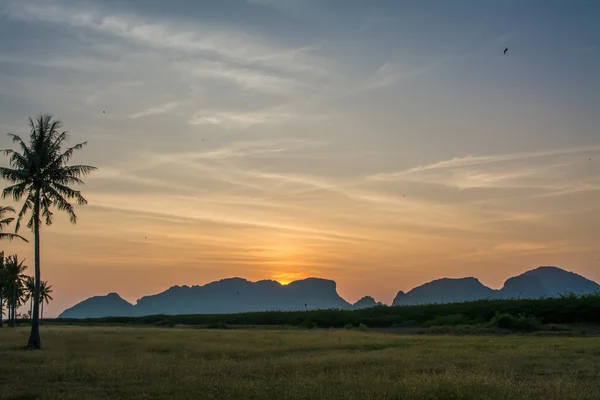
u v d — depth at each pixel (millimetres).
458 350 29875
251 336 48188
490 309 71938
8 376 20391
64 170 39438
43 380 19438
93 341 41281
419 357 26047
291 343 37969
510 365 22250
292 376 19844
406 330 60281
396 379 18688
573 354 26359
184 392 16734
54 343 39438
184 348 33844
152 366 23031
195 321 109438
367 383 17562
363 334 52094
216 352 31094
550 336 45969
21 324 114875
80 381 19188
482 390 15828
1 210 49250
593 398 14898
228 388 17172
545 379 18453
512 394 15336
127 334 53406
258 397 15703
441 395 15430
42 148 38844
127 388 17484
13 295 96500
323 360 25047
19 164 38781
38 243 38719
